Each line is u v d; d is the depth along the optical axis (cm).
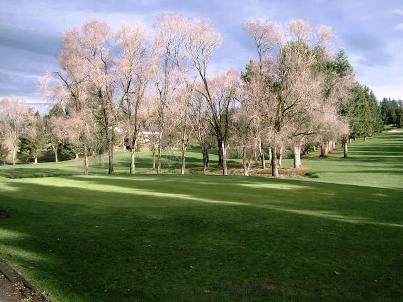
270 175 5075
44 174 4738
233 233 1391
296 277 1038
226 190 2317
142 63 4556
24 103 10319
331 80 5853
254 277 1038
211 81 5056
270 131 4472
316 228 1443
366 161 6831
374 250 1229
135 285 984
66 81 4544
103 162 7825
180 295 935
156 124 5266
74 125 4625
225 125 5097
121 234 1381
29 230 1424
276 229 1430
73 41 4488
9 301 829
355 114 8075
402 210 1731
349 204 1859
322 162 6912
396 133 17075
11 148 10331
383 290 971
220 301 909
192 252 1215
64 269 1073
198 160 8162
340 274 1057
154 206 1777
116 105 4662
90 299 897
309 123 4819
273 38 4550
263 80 4647
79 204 1830
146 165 7481
